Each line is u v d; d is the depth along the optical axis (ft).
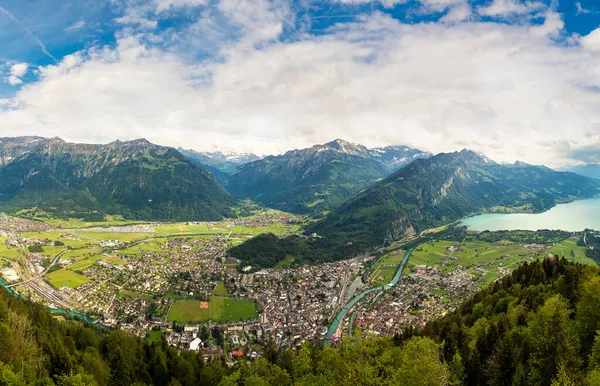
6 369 250.57
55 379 304.91
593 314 262.47
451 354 295.48
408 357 253.65
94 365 331.57
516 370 239.50
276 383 338.34
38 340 326.65
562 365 200.03
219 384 336.70
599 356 216.74
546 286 408.87
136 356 384.68
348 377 283.79
